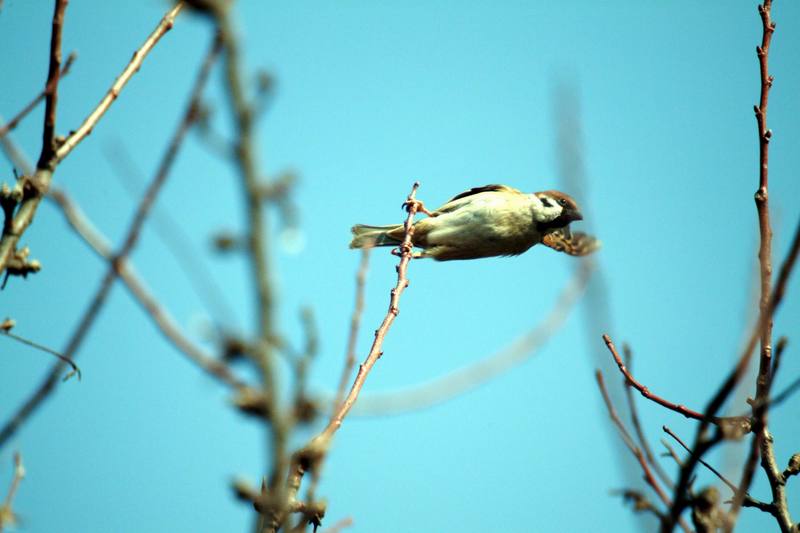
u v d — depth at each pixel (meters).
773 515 6.90
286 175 3.21
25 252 6.11
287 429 3.16
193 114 3.90
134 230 3.89
